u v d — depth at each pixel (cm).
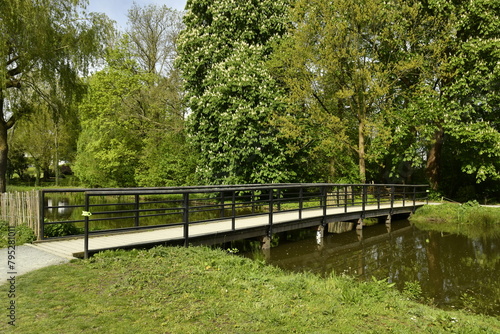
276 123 1652
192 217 1619
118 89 2505
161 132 2609
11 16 1199
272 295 503
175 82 2589
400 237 1332
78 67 1410
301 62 1670
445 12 1805
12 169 3944
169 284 513
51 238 774
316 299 504
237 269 625
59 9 1346
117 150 2573
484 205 1950
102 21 1494
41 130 3534
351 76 1733
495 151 1773
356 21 1711
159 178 2517
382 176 2538
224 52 1831
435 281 795
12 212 905
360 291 562
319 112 1705
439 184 2302
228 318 416
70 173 5234
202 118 1878
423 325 443
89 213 659
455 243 1223
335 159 2095
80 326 379
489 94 1795
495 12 1748
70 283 504
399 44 1770
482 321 522
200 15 1989
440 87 1989
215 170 1920
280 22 1886
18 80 1362
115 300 451
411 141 2061
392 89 1956
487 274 848
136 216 754
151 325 388
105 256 643
